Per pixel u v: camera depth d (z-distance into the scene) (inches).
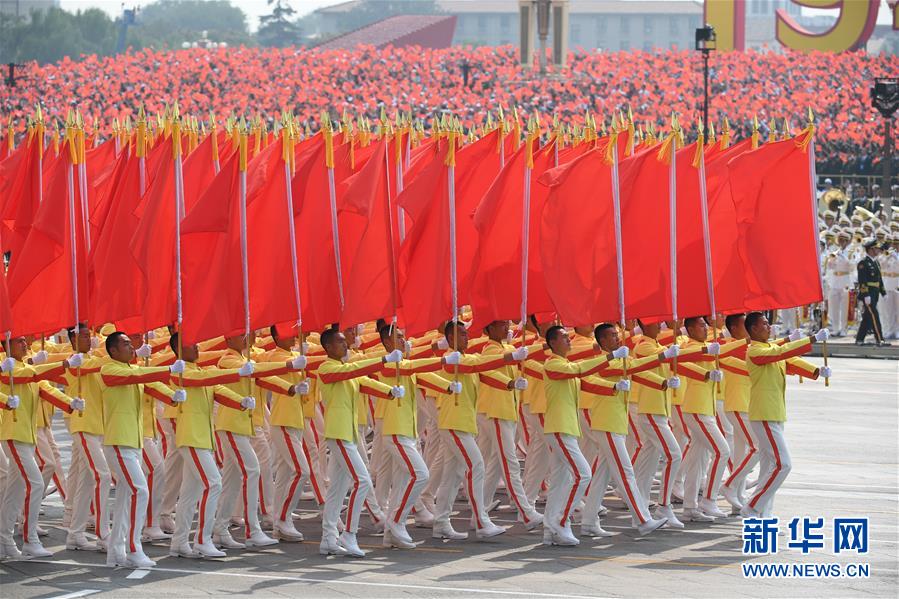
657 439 978.7
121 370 836.0
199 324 900.0
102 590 783.7
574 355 949.8
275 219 943.0
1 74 3646.7
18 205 1035.9
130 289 925.8
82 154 935.0
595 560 871.1
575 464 909.2
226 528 916.0
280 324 981.2
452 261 940.6
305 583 803.4
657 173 979.9
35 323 925.2
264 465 983.6
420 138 1423.5
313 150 1024.2
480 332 989.2
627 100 3590.1
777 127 3472.0
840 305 2333.9
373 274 948.0
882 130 3422.7
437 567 850.8
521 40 4229.8
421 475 906.7
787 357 922.1
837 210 2378.2
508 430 970.1
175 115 898.1
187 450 874.8
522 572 834.2
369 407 1091.3
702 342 1024.9
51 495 1133.1
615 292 949.2
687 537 949.8
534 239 1008.2
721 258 1028.5
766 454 936.9
